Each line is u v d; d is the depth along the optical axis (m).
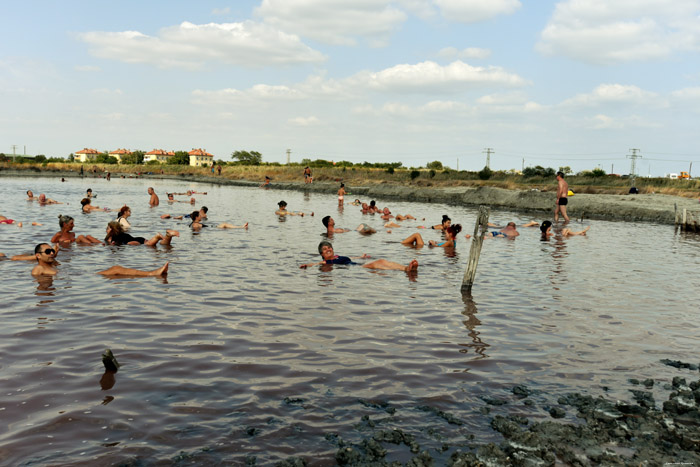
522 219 25.62
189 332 6.30
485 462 3.52
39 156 125.81
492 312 7.61
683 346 6.24
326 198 39.72
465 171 70.75
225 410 4.25
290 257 11.98
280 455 3.57
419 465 3.46
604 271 11.31
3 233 14.80
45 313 6.98
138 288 8.55
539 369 5.39
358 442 3.79
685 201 32.19
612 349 6.08
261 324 6.72
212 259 11.48
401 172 73.00
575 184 54.66
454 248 14.33
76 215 20.58
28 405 4.25
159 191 43.75
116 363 5.07
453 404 4.49
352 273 10.27
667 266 12.14
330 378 4.99
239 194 44.12
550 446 3.81
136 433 3.83
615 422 4.23
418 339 6.27
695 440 3.96
